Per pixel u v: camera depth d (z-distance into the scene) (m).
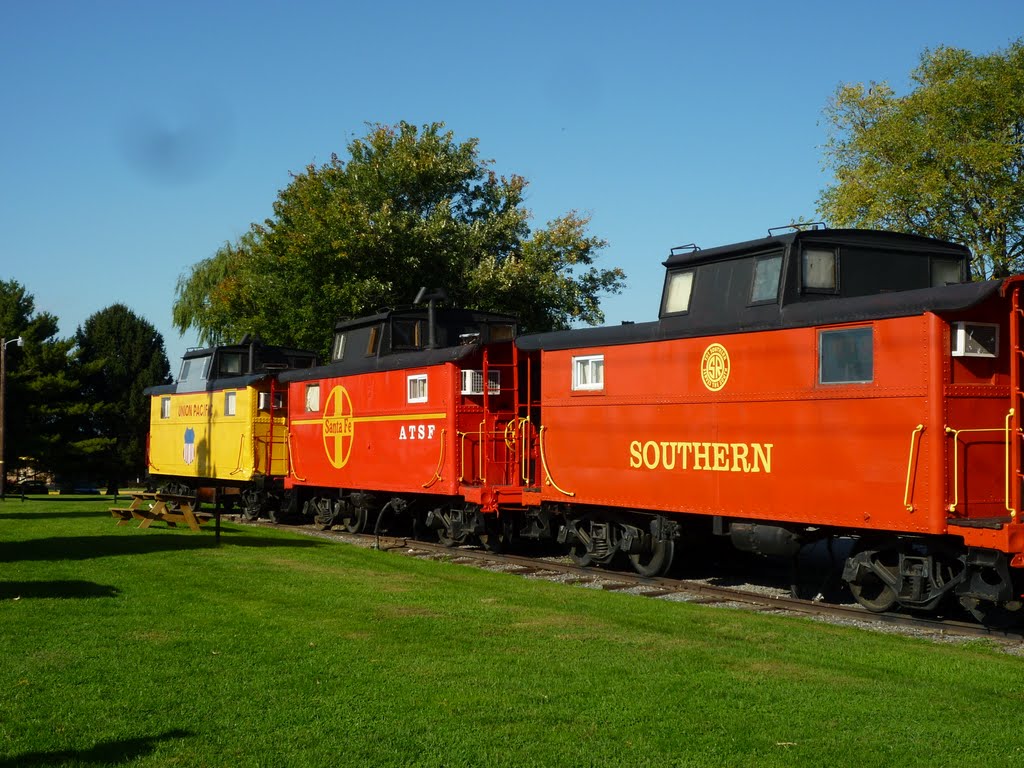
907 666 8.11
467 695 6.96
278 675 7.49
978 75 25.94
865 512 10.77
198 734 6.12
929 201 25.08
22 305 52.06
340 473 21.06
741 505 12.28
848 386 10.99
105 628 9.12
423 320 20.00
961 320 10.15
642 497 13.78
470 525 17.42
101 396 58.81
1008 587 9.74
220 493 17.83
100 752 5.79
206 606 10.34
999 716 6.63
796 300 11.88
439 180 29.91
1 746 5.88
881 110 26.64
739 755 5.80
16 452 48.53
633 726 6.31
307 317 28.36
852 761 5.71
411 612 10.19
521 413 17.97
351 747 5.89
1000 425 10.41
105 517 22.17
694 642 8.92
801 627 9.94
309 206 28.77
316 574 12.90
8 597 10.66
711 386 12.74
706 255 13.00
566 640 8.89
